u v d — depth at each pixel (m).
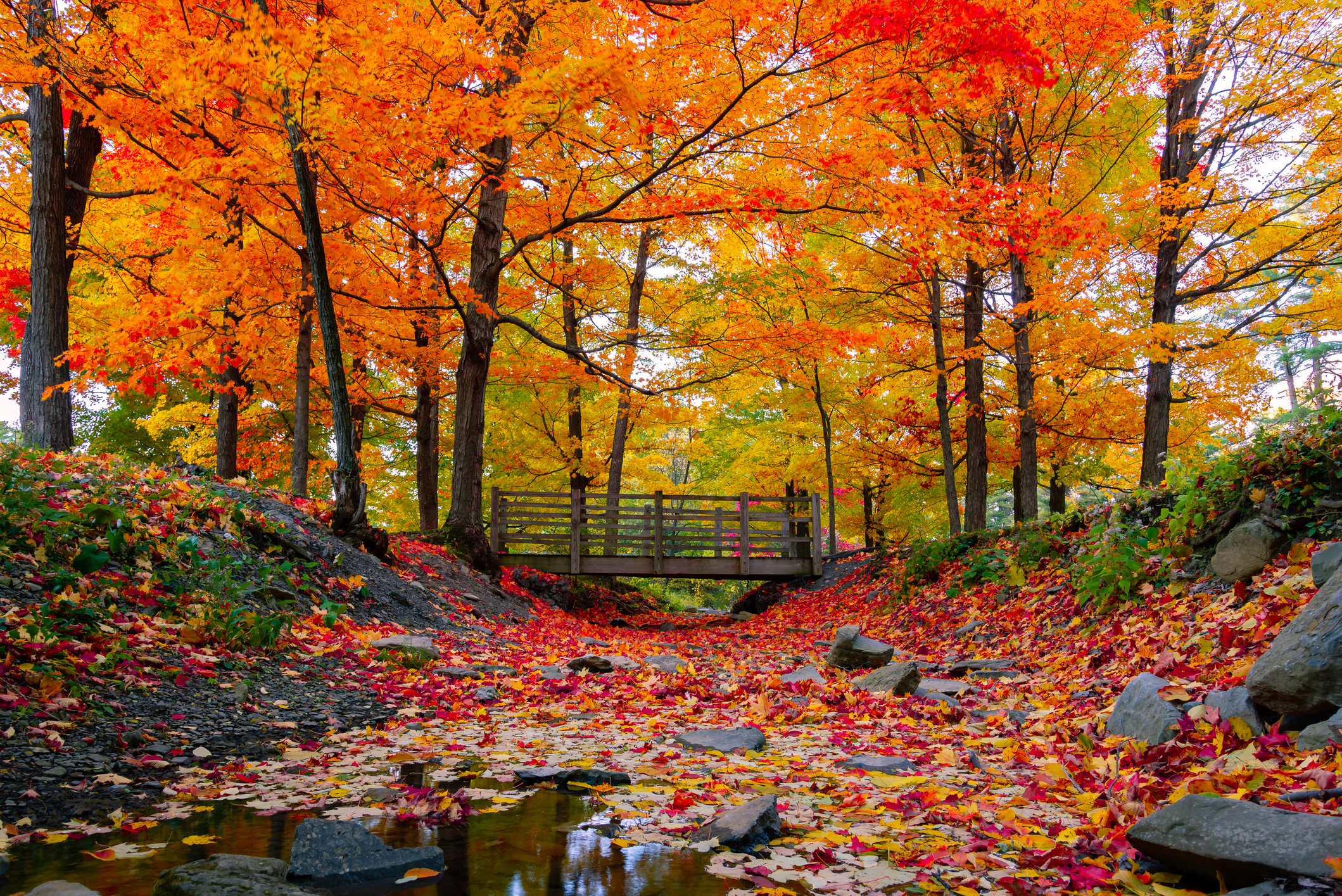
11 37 7.39
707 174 8.87
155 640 4.48
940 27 6.08
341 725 3.99
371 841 2.13
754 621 14.70
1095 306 11.94
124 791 2.72
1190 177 9.79
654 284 15.81
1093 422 13.48
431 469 14.63
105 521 5.09
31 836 2.23
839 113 7.68
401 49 6.75
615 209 9.41
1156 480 10.97
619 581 22.08
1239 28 9.77
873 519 18.75
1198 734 3.22
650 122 7.64
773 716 4.69
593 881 2.00
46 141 8.83
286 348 12.85
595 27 9.11
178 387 16.98
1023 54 6.14
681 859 2.19
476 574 11.48
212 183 7.52
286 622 5.48
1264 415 12.41
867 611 12.35
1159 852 2.06
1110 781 2.86
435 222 10.27
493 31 7.80
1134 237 11.46
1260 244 11.17
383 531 9.20
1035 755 3.62
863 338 10.46
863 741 4.01
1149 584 6.26
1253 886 1.83
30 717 3.21
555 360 13.32
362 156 7.32
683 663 6.90
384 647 5.79
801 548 18.62
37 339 8.72
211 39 7.17
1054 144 11.66
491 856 2.18
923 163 11.25
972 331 12.63
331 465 16.08
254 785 2.87
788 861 2.17
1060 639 6.76
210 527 6.72
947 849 2.31
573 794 2.88
